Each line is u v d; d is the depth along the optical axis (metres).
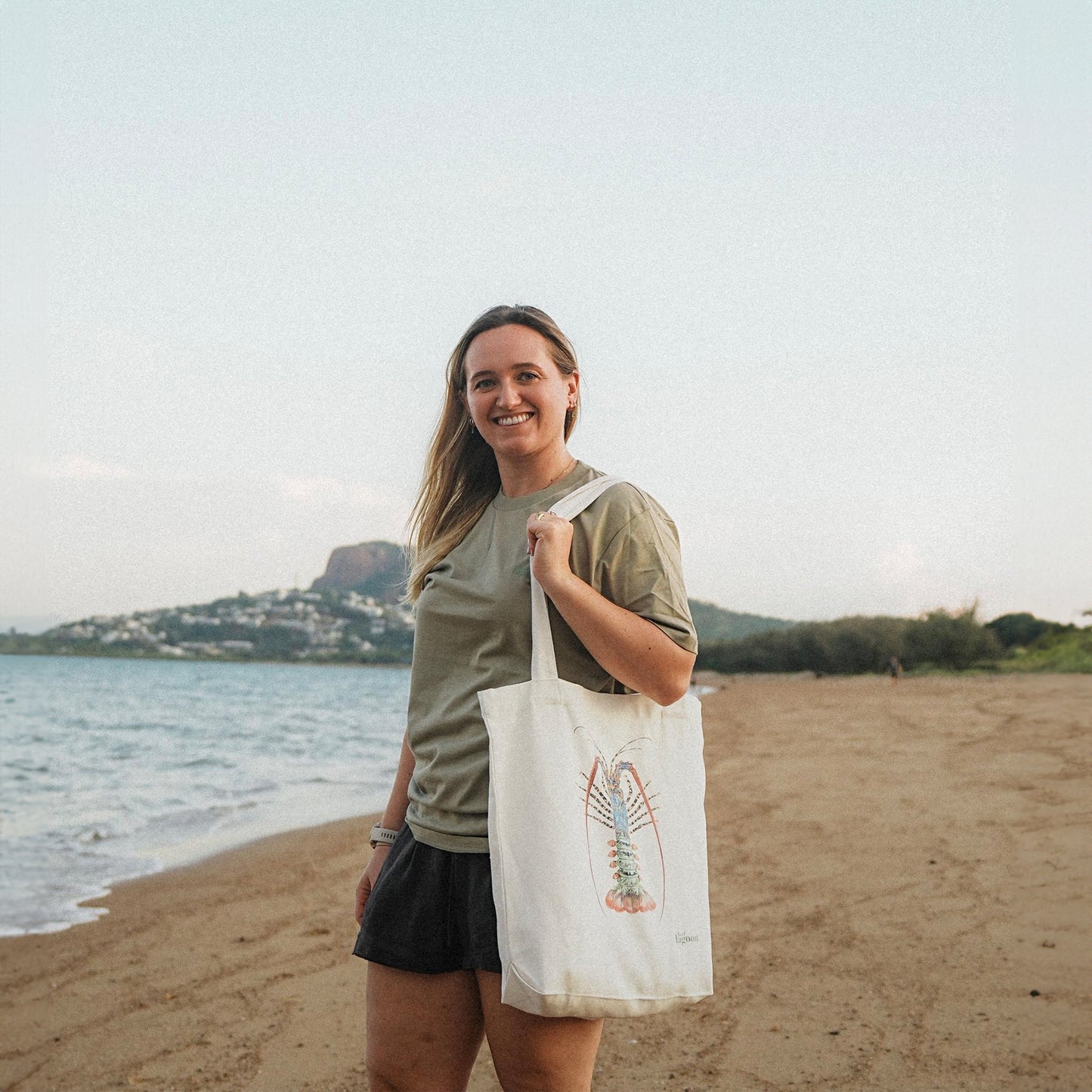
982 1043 2.91
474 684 1.77
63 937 4.73
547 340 1.90
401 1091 1.76
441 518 2.14
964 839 5.54
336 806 10.00
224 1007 3.66
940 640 44.44
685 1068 2.91
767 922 4.25
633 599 1.69
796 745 11.41
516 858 1.57
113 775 13.77
